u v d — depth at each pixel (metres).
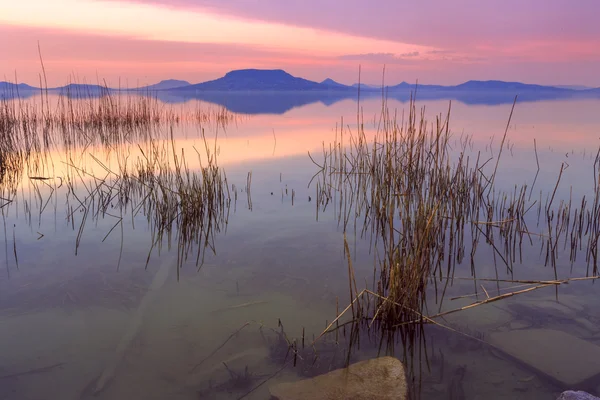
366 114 22.28
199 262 4.39
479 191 5.95
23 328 3.19
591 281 3.96
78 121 14.34
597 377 2.63
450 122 17.00
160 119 18.53
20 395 2.51
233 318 3.38
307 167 8.74
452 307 3.56
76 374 2.71
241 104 35.00
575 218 4.96
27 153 9.20
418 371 2.79
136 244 4.82
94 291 3.75
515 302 3.59
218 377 2.71
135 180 7.24
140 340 3.07
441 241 4.59
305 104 35.19
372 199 5.79
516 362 2.84
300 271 4.20
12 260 4.34
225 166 8.77
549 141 11.82
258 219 5.73
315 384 2.58
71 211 5.90
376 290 3.81
